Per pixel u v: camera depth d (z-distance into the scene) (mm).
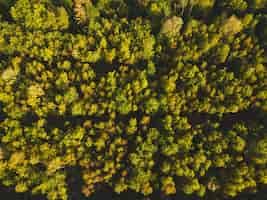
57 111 35562
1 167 33812
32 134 34469
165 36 36062
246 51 35188
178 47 36031
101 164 33062
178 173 31281
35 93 34469
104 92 35094
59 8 36531
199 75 33844
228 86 33219
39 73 36469
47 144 33594
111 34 36188
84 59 35875
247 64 34250
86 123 34031
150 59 36250
